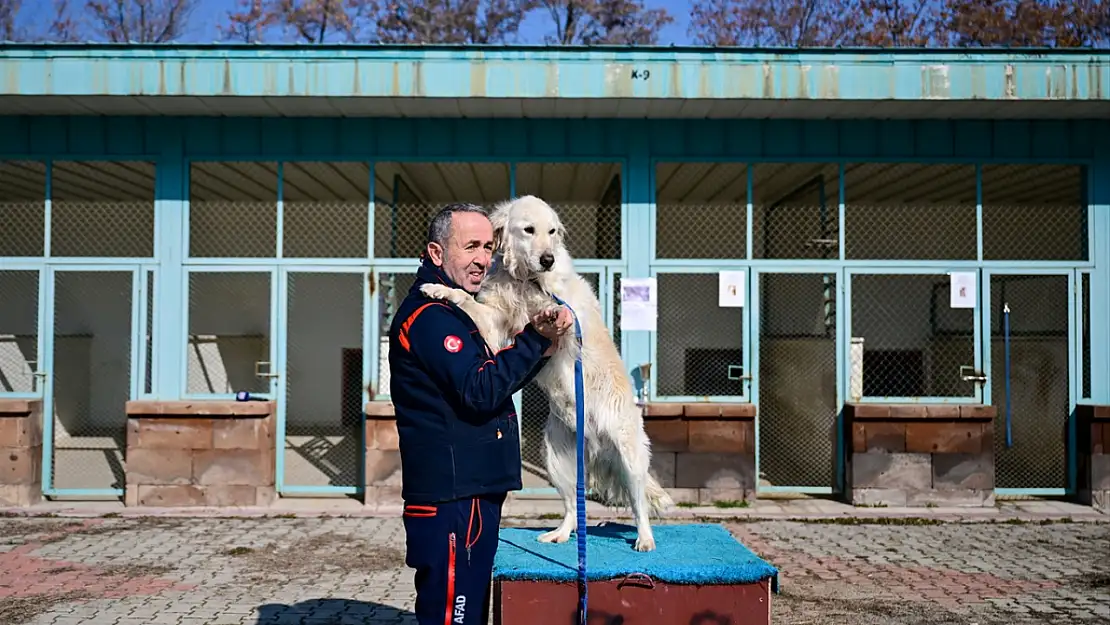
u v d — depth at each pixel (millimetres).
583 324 3676
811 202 7832
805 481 7867
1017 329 7777
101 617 4531
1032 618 4605
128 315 8219
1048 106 7156
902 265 7676
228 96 6891
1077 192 7941
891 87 6902
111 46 6781
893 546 6238
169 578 5316
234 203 7812
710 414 7395
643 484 3668
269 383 7656
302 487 7641
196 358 7684
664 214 7742
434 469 2570
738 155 7691
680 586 3186
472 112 7430
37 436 7496
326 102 7086
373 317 7629
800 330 7879
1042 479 7820
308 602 4832
